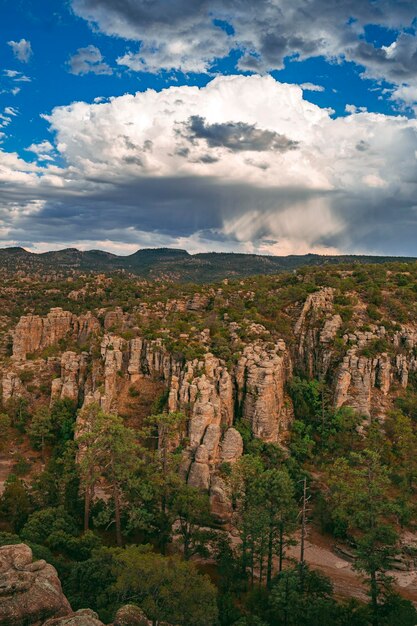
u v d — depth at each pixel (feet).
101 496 285.02
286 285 524.93
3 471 333.42
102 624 113.09
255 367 328.70
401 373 370.94
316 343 393.91
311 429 344.69
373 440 324.80
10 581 121.70
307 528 271.08
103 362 372.79
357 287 474.49
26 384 424.87
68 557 201.36
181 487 233.96
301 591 186.29
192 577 147.84
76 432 319.47
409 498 284.20
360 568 192.95
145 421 303.68
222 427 309.01
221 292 535.60
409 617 166.30
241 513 239.91
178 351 343.67
